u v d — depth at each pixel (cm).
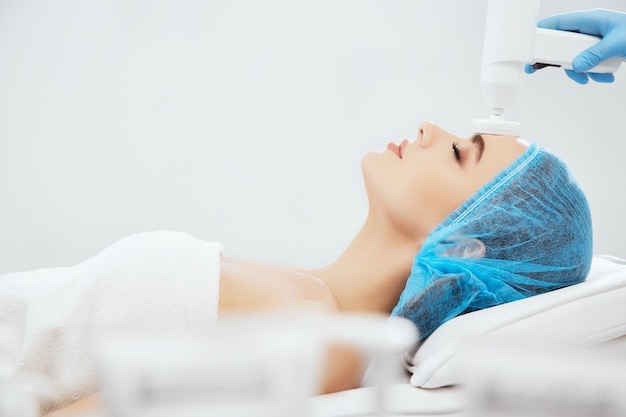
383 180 110
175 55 196
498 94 106
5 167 197
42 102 196
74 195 199
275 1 195
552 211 99
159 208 201
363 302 109
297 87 198
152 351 43
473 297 98
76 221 199
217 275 94
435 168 106
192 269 93
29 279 104
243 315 95
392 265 109
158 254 93
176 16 195
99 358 43
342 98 198
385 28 196
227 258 108
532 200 99
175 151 199
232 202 201
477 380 41
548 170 101
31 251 199
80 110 197
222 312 95
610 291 90
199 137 199
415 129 199
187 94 198
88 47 195
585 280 104
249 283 99
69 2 193
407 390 86
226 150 200
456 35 196
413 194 106
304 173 201
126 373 42
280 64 197
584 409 40
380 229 112
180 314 90
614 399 39
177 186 200
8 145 197
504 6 103
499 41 104
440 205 105
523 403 40
